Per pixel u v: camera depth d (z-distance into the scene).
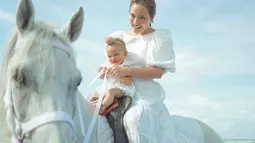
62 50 2.41
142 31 3.39
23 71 2.24
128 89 2.99
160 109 3.15
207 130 3.87
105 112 2.89
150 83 3.21
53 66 2.29
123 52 3.16
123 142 2.75
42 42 2.35
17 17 2.45
